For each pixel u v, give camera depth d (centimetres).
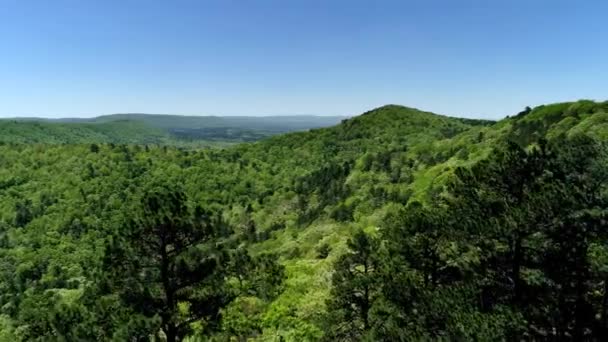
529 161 1731
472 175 1873
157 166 17212
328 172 14062
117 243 1598
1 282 10788
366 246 2467
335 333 2395
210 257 1666
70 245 11938
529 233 1633
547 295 1655
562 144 1844
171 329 1641
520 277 1723
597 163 1753
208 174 17038
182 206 1658
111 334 1533
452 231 1877
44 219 13150
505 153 1797
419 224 2109
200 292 1689
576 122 7188
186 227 1605
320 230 8994
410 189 9138
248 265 1798
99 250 11325
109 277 1603
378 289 2280
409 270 2112
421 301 1769
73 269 10806
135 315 1498
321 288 3800
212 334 1720
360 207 9550
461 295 1639
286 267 5359
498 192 1806
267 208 13875
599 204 1633
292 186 15462
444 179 7481
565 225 1590
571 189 1600
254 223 13025
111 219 12675
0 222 12988
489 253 1730
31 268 11075
